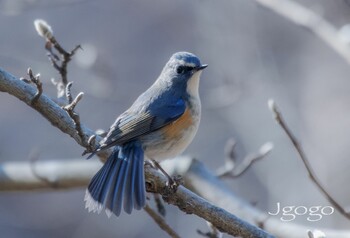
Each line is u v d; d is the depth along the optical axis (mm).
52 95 13953
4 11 13867
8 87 7797
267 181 13695
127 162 8133
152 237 16250
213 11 15188
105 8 18156
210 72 15422
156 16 18109
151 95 9086
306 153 14141
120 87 15789
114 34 18047
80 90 14500
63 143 16812
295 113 14508
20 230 17219
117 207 7566
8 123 17562
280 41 15977
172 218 14703
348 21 14352
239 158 14969
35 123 17484
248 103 14562
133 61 17859
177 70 9273
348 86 15922
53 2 14516
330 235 9055
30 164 10680
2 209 17359
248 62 14984
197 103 9250
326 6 14539
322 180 14141
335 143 15203
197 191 10195
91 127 16562
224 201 9938
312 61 16219
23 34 17047
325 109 15711
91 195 7715
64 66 8641
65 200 17578
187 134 9039
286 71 15922
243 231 7539
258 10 15250
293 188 13320
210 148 15391
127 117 8711
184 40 17812
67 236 17219
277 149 13703
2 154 17250
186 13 17938
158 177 7996
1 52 16500
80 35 17969
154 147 8703
